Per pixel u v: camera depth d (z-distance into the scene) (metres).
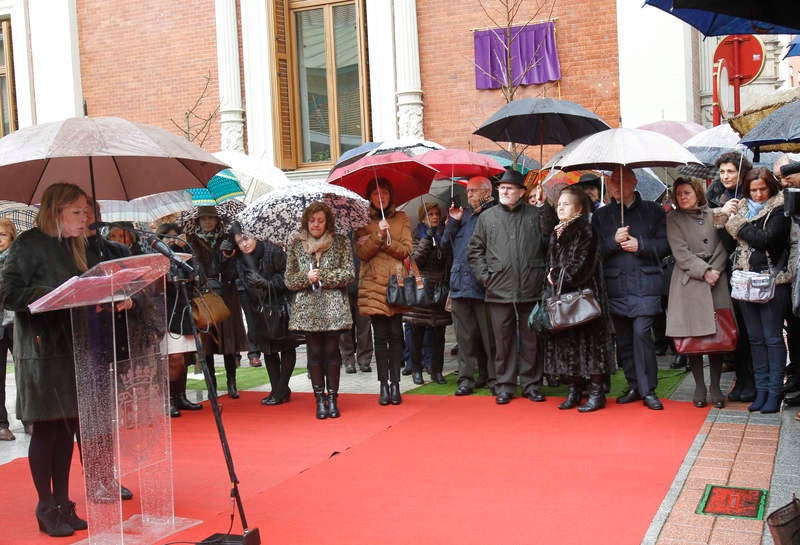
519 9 12.05
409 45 12.47
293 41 13.59
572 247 6.63
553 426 6.30
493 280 7.17
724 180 7.07
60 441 4.38
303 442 6.17
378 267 7.23
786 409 6.41
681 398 7.11
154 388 4.31
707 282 6.45
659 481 4.84
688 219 6.60
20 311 4.14
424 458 5.55
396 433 6.30
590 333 6.68
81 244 4.50
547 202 7.30
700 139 8.30
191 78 13.73
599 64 11.79
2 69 15.16
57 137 4.12
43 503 4.37
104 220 7.00
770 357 6.33
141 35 14.00
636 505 4.44
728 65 10.41
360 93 13.13
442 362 8.45
